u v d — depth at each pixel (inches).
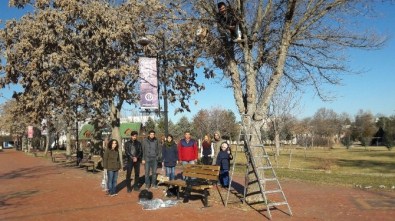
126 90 808.3
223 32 472.4
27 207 468.8
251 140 441.7
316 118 3366.1
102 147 1034.7
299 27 433.4
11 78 794.2
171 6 489.1
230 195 504.7
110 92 779.4
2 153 2659.9
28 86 824.3
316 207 427.5
